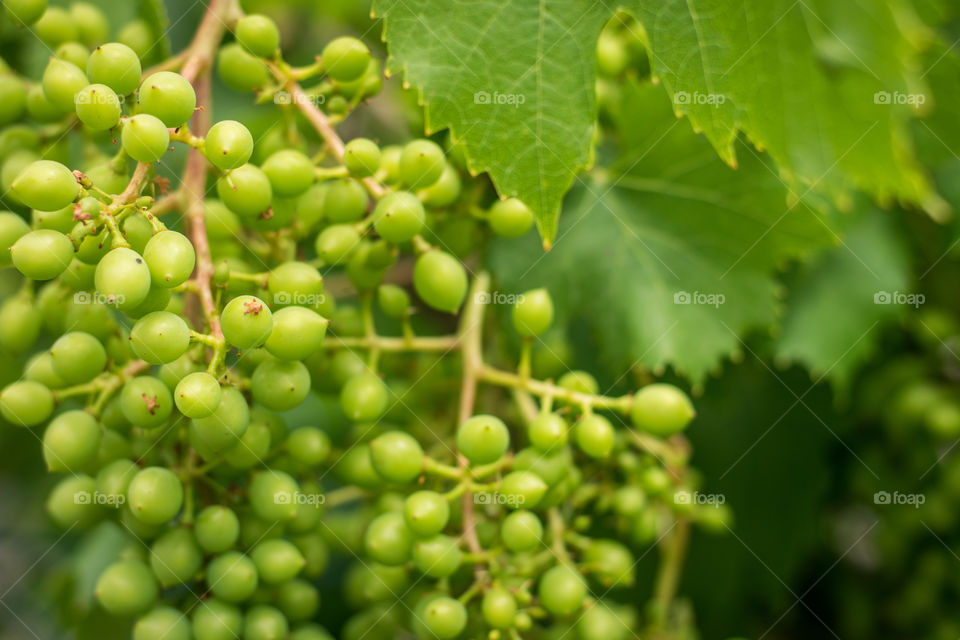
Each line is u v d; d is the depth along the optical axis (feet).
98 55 1.32
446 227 1.49
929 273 1.66
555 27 1.39
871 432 1.70
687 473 1.57
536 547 1.40
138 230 1.32
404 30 1.39
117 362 1.38
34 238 1.30
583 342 1.64
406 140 1.62
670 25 1.41
